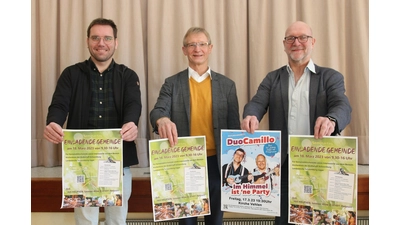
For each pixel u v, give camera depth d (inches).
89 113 56.9
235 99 63.9
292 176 49.9
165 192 50.3
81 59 84.7
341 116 49.5
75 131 50.5
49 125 50.7
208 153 62.6
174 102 62.7
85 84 57.4
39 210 69.2
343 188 46.9
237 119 63.4
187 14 83.3
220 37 83.4
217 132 61.3
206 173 51.5
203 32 63.3
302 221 49.3
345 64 84.5
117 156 50.9
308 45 56.6
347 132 84.5
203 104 63.1
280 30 81.9
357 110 82.2
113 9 83.0
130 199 68.7
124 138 50.9
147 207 68.6
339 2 83.4
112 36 58.2
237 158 51.3
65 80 57.4
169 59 83.6
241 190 51.2
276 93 59.0
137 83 59.3
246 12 84.5
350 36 84.4
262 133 50.4
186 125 61.8
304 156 49.2
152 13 83.4
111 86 58.0
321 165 48.2
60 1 83.6
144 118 83.1
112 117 57.2
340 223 47.0
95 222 57.2
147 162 83.5
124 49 82.4
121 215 57.0
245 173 51.1
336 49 83.1
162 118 55.1
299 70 59.0
